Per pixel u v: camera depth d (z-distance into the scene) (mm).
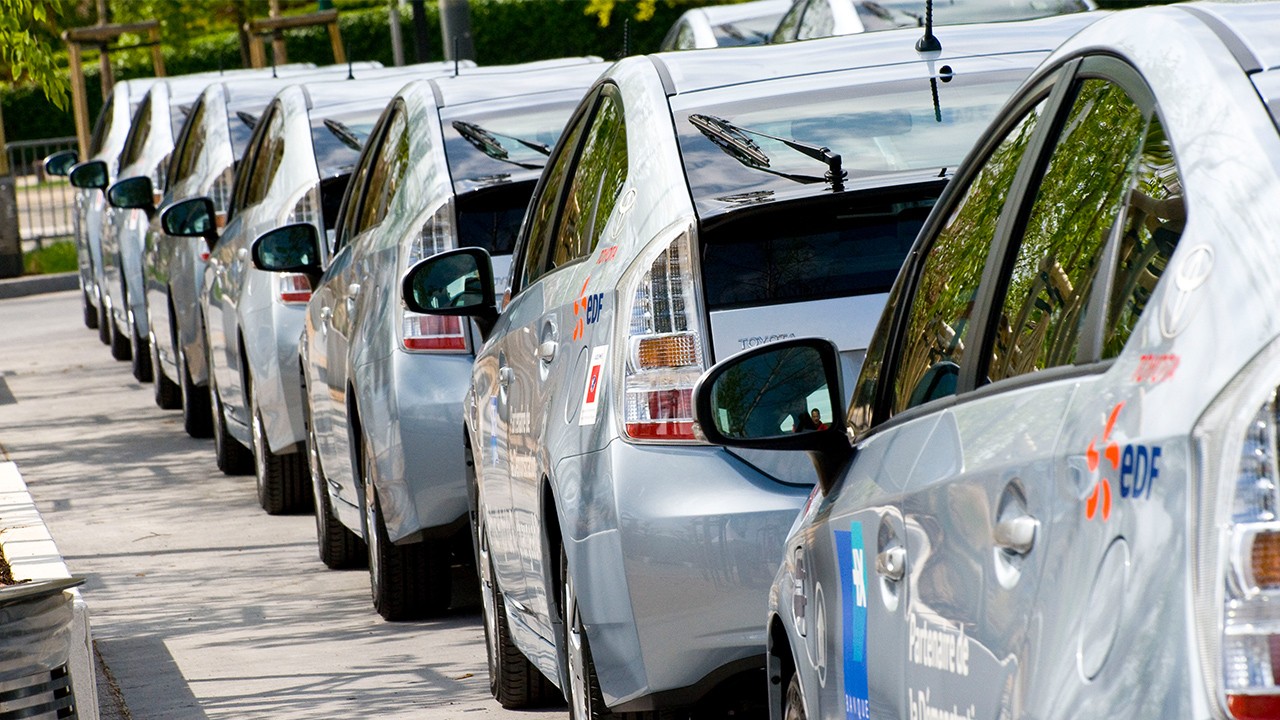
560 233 19016
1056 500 7477
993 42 18375
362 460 25656
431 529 23438
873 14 38781
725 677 14758
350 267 26438
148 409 48375
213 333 37062
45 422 47094
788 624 12398
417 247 23578
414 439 23109
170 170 47281
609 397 15266
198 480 38000
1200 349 6684
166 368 46188
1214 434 6340
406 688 21688
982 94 17203
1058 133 9422
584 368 15992
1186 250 7125
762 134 16422
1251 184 6918
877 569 9992
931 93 17297
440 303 21438
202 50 138500
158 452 41750
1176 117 7707
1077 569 7152
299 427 31953
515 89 26219
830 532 11117
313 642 24266
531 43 137750
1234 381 6398
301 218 31375
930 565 8992
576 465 15594
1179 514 6445
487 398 20328
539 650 18469
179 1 89812
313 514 33781
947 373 9961
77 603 16328
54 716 14469
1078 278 8453
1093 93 9023
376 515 24641
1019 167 9852
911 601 9297
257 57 90062
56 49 107812
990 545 8141
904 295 11312
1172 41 8078
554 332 17422
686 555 14555
